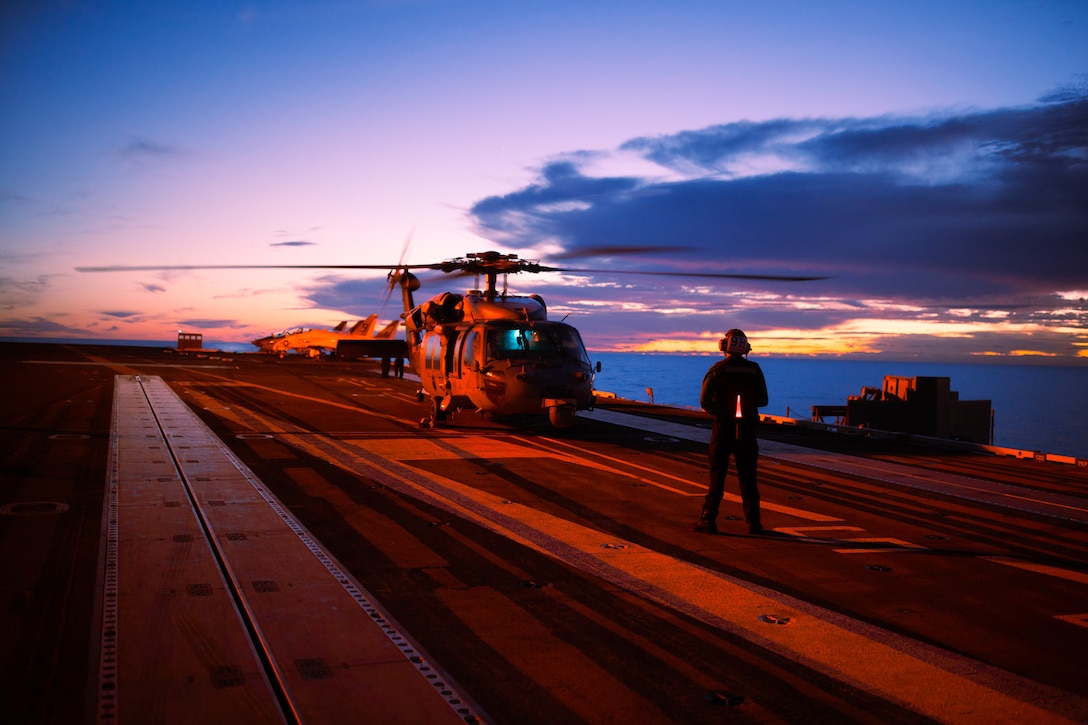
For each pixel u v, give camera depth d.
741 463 7.45
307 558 6.08
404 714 3.52
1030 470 11.98
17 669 3.90
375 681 3.86
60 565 5.68
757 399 7.40
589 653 4.34
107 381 24.47
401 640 4.43
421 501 8.45
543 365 14.28
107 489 8.45
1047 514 8.68
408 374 34.53
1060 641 4.68
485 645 4.42
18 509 7.40
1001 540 7.38
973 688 3.98
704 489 9.72
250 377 29.08
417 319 17.83
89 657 4.06
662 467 11.38
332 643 4.34
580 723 3.53
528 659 4.23
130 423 14.16
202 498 8.13
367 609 4.94
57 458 10.29
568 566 6.10
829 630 4.79
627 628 4.75
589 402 14.77
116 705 3.53
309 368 37.31
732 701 3.77
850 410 26.36
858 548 6.93
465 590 5.42
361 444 12.73
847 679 4.06
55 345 63.62
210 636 4.38
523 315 15.35
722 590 5.56
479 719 3.51
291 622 4.65
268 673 3.93
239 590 5.23
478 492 9.06
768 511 8.48
